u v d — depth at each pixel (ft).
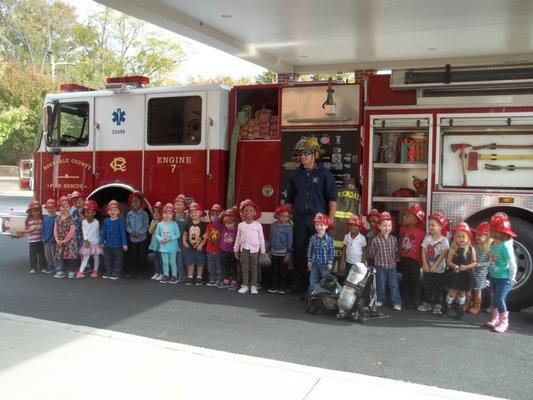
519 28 32.19
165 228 25.58
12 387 13.03
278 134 24.95
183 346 16.05
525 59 38.65
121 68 113.19
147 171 27.02
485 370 14.85
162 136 26.81
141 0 28.12
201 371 14.08
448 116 21.83
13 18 161.89
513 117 21.04
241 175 25.52
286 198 23.45
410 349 16.53
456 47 36.91
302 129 24.52
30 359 14.87
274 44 37.11
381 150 23.18
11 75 115.85
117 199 29.12
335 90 23.85
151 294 23.39
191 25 31.65
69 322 18.89
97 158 28.17
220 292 23.93
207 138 25.73
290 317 19.94
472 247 19.86
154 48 111.65
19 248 37.27
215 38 33.73
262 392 12.80
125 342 16.35
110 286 24.93
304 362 15.25
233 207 24.64
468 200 21.63
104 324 18.75
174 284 25.55
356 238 21.61
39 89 116.67
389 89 22.56
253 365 14.55
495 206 21.31
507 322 18.86
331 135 24.08
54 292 23.49
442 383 13.89
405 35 34.27
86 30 119.55
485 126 21.58
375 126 22.74
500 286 18.63
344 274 22.53
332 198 22.29
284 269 23.91
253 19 31.68
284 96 24.77
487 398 12.70
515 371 14.83
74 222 26.68
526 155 21.22
